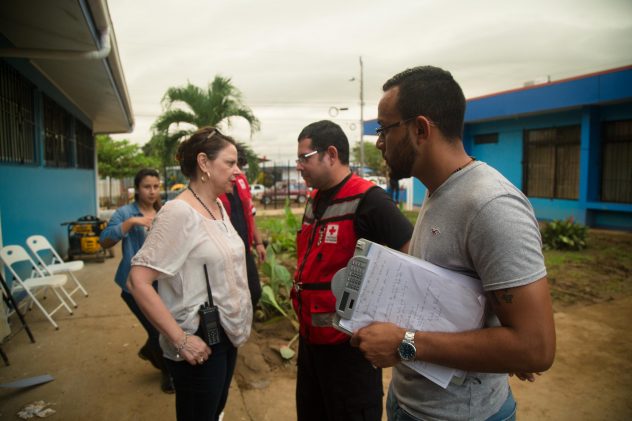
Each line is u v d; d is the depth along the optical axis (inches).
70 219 359.9
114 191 1192.2
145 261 71.7
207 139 80.0
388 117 52.4
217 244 77.4
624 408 123.0
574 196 518.3
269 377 140.3
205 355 73.9
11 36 186.1
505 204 43.8
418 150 50.9
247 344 162.9
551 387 134.3
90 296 228.7
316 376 85.4
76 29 177.0
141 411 120.6
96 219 328.8
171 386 130.2
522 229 42.9
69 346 163.2
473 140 645.3
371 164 1461.6
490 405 50.6
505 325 43.4
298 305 84.8
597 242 397.1
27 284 186.1
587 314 197.2
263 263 192.2
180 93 466.6
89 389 132.1
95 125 520.4
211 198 82.1
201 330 76.4
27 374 141.1
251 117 490.3
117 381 137.1
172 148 484.1
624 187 467.2
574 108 498.3
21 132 234.1
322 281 79.7
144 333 176.6
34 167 255.1
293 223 354.0
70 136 369.1
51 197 296.2
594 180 487.2
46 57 199.2
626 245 380.2
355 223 79.1
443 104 49.7
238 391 131.4
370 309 50.3
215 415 87.0
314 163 83.3
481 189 46.0
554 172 537.6
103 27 187.2
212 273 76.7
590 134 478.0
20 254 185.5
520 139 574.2
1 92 205.8
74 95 349.7
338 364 78.5
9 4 153.6
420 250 53.0
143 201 135.5
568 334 173.9
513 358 41.9
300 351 89.0
